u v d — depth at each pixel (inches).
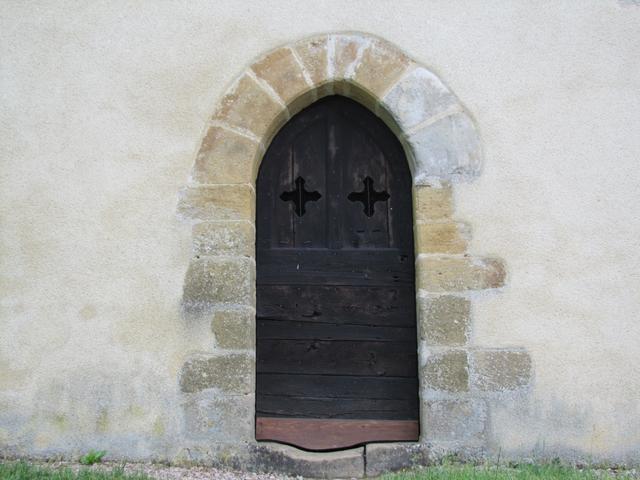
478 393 150.1
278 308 162.1
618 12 158.6
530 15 158.9
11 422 151.8
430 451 149.5
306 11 159.8
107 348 152.9
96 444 150.7
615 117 156.3
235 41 159.5
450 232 154.1
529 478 133.1
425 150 156.2
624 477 138.4
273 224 164.4
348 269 163.2
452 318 151.8
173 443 150.0
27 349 153.4
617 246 153.4
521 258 153.3
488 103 157.0
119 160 157.4
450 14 159.2
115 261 154.9
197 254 154.6
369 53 158.2
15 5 161.8
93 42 160.6
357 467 151.1
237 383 150.8
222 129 157.3
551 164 155.5
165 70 159.3
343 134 165.5
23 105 159.2
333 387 159.8
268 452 150.3
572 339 151.3
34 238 156.1
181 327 152.7
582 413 149.6
